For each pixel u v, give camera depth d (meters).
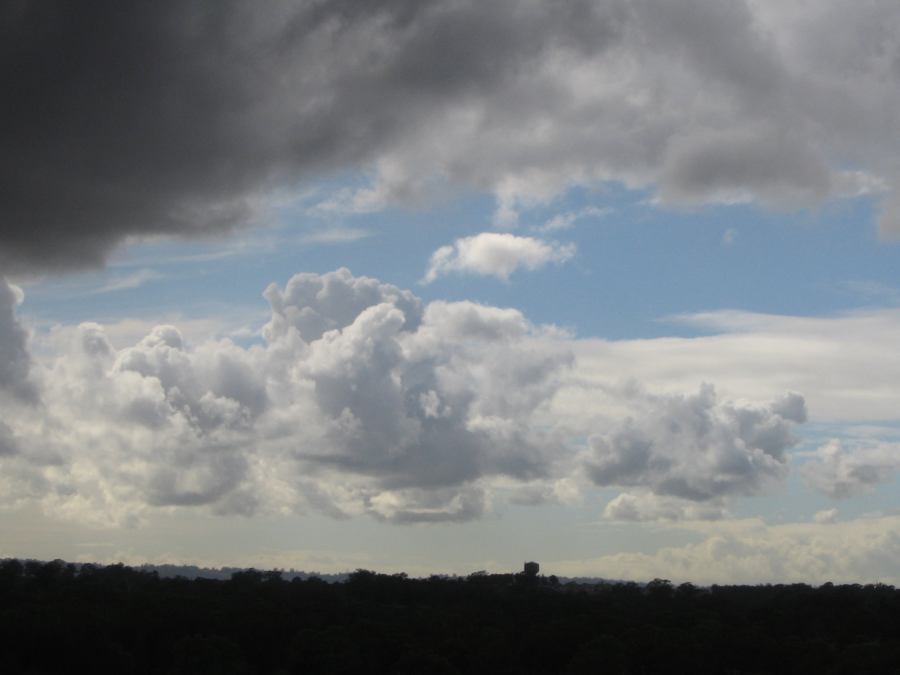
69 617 185.50
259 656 199.75
